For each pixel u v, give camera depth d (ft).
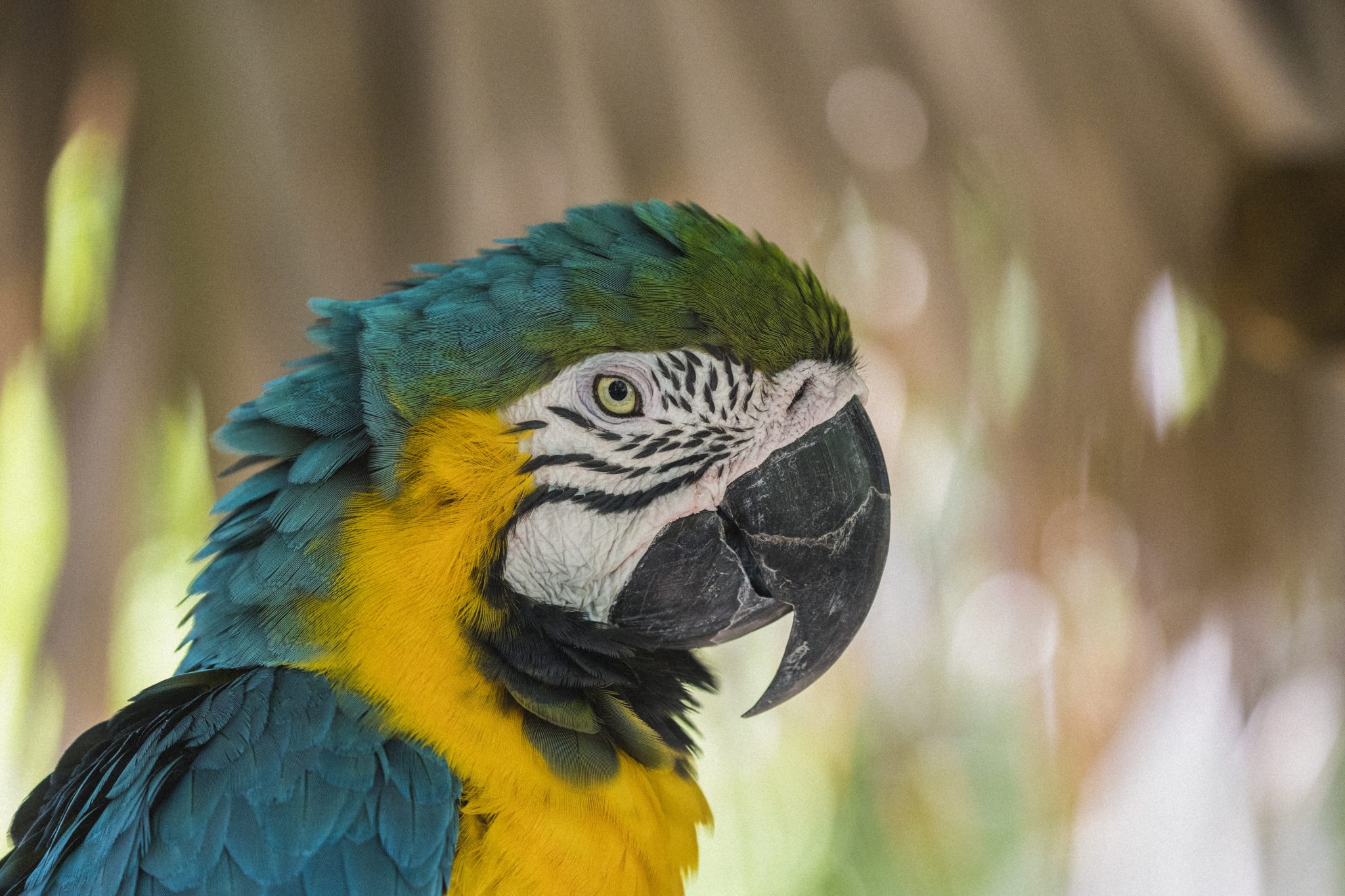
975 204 10.18
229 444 9.29
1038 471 10.23
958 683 10.80
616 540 9.32
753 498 9.36
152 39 9.91
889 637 10.58
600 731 9.29
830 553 9.38
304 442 9.29
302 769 9.20
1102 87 10.12
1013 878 11.81
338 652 9.23
